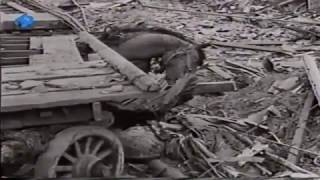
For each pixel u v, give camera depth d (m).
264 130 8.06
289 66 11.18
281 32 14.76
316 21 15.64
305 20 15.84
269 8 17.77
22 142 5.35
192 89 6.86
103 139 5.53
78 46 7.48
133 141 6.82
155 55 7.71
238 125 8.20
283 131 8.11
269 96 9.34
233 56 12.47
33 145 5.41
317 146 7.66
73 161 5.39
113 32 8.05
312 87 9.03
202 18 16.94
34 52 7.12
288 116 8.55
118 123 6.15
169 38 7.79
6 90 5.31
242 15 16.88
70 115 5.32
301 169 6.78
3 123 5.18
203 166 6.77
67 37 7.99
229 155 7.26
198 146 7.21
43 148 5.37
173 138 7.37
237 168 6.86
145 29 8.14
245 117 8.63
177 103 6.84
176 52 7.53
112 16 17.09
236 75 10.55
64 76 5.77
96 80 5.62
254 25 15.77
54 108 5.25
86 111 5.36
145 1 19.47
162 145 7.04
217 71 10.56
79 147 5.45
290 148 7.43
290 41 13.84
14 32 8.91
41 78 5.71
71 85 5.45
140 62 7.74
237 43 13.41
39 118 5.26
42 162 5.25
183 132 7.83
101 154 5.57
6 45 7.59
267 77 10.35
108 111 5.69
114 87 5.40
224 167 6.80
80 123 5.50
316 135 7.98
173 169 6.41
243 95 9.46
